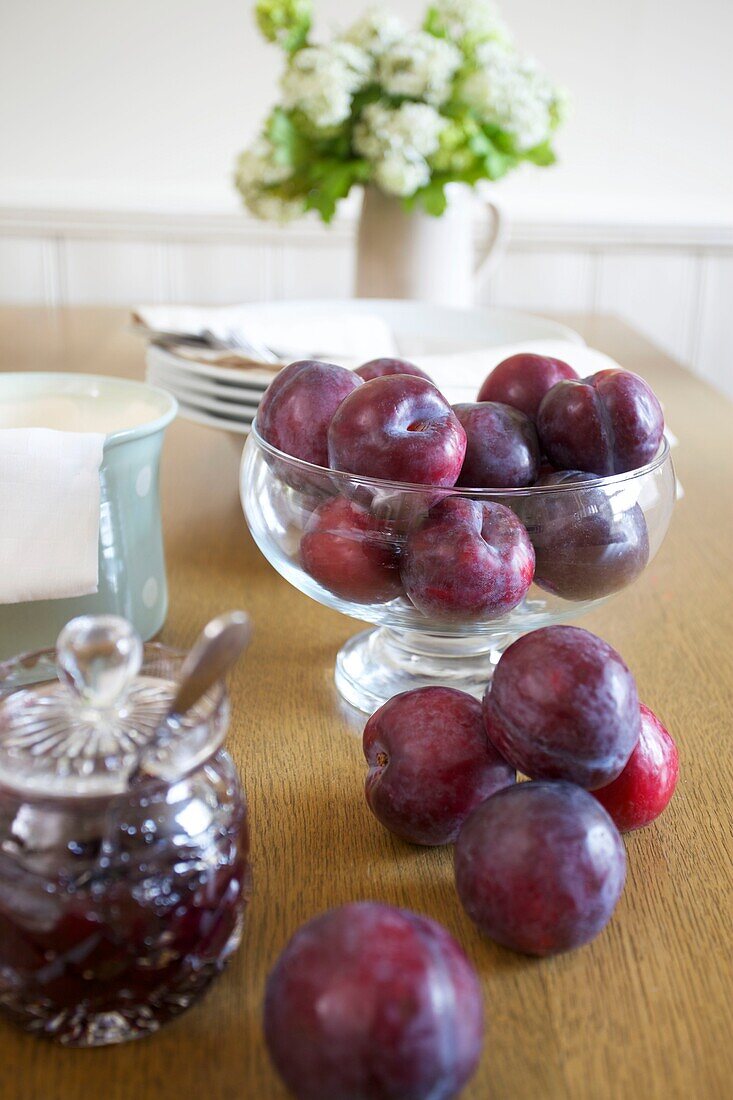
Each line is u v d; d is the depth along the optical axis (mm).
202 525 863
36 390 700
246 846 443
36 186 2094
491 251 1577
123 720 413
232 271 2180
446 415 542
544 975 457
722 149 2164
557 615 593
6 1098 404
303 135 1380
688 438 1148
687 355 2332
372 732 520
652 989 453
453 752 493
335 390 573
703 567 816
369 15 1364
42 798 393
